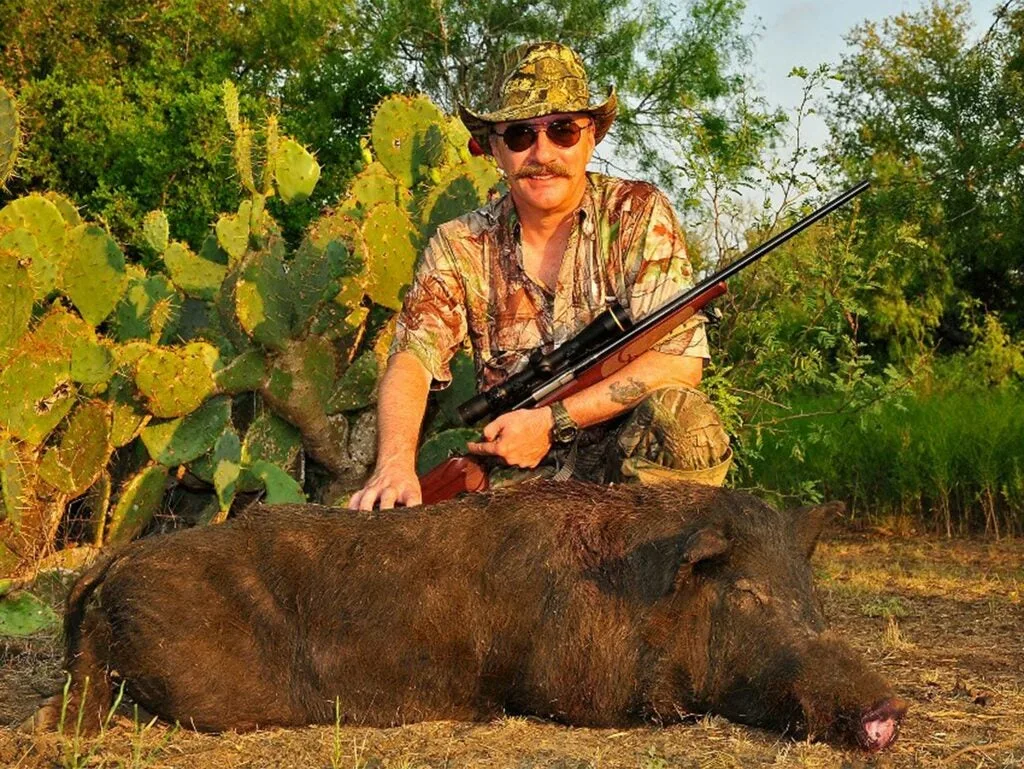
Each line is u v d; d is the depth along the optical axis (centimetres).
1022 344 913
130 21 1046
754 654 228
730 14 1162
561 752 221
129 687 236
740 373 466
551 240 290
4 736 233
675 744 223
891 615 358
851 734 219
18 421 337
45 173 912
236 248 363
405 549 240
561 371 276
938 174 1033
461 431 349
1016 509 567
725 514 237
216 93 897
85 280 361
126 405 355
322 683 238
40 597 330
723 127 631
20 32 967
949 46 1138
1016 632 336
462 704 238
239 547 242
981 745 227
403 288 370
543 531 239
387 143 405
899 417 611
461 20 1176
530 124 280
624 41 1168
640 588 233
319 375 362
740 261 280
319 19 1114
